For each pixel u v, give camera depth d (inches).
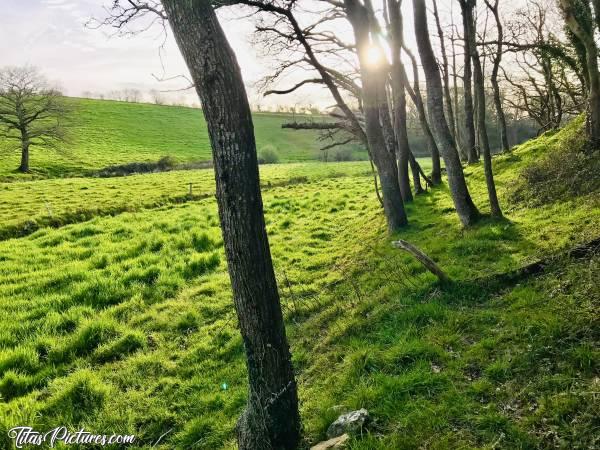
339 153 2364.7
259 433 192.1
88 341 377.7
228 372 318.3
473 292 289.1
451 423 189.6
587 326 213.0
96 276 520.1
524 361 209.8
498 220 431.2
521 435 171.6
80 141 2551.7
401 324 279.9
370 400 220.1
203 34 157.8
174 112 3563.0
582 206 382.3
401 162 716.7
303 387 267.4
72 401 300.0
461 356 232.2
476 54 425.7
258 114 3531.0
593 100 469.7
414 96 812.6
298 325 360.2
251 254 175.8
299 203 936.3
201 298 456.1
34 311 426.9
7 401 308.2
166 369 337.4
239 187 169.5
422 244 446.6
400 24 650.2
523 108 1309.1
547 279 269.9
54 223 930.7
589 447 158.1
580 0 531.2
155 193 1235.9
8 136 2016.5
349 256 517.3
